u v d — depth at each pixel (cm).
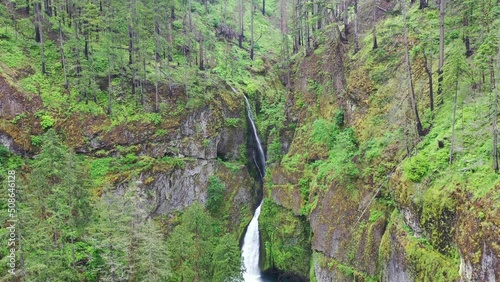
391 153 3525
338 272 3716
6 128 4644
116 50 5547
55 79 5166
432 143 3009
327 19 6016
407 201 2892
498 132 2525
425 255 2597
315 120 4956
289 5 9388
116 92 5378
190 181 5469
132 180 4962
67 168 4009
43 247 3600
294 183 4794
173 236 4253
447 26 3928
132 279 3694
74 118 5009
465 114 2955
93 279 3909
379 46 4516
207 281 4041
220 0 9275
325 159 4503
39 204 3900
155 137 5303
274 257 4778
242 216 5659
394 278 2931
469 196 2339
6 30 5225
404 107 3756
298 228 4625
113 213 3653
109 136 5100
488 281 2088
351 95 4444
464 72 3148
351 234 3666
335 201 3962
